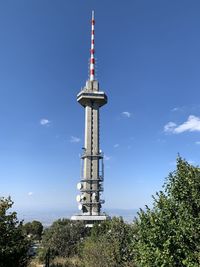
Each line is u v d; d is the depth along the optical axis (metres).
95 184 149.25
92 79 162.25
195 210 18.91
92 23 164.88
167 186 20.44
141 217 21.84
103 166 152.62
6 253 24.59
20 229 26.48
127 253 32.44
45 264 50.28
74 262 52.66
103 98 159.00
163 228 19.62
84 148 153.75
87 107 160.12
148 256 19.86
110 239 33.94
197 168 19.73
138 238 23.45
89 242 44.56
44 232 72.31
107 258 33.44
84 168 151.88
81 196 145.50
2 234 25.34
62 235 65.44
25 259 26.98
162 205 20.27
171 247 18.69
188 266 17.78
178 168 20.23
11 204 26.52
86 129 157.25
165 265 18.64
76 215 143.12
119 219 34.66
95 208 145.25
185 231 18.42
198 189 18.92
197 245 18.30
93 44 164.88
